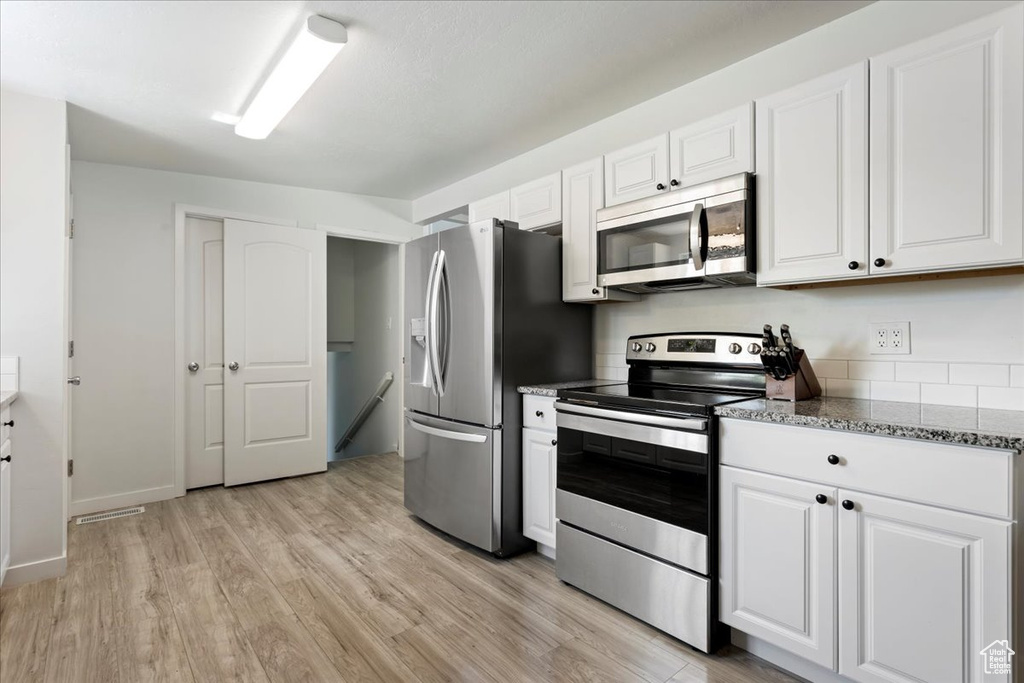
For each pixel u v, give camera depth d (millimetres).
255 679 1624
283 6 1833
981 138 1420
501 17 1929
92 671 1657
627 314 2795
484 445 2539
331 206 4203
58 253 2396
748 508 1665
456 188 3988
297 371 4000
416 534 2846
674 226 2150
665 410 1858
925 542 1306
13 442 2258
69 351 3090
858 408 1689
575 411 2195
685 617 1789
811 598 1518
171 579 2291
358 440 5406
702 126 2096
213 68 2229
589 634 1879
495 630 1901
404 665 1695
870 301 1931
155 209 3498
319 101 2607
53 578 2299
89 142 3023
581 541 2180
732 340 2244
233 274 3742
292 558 2520
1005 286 1642
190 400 3627
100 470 3275
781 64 2125
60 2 1774
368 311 5219
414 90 2500
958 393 1726
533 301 2666
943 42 1482
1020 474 1193
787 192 1836
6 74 2221
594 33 2043
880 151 1610
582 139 2980
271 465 3887
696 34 2061
